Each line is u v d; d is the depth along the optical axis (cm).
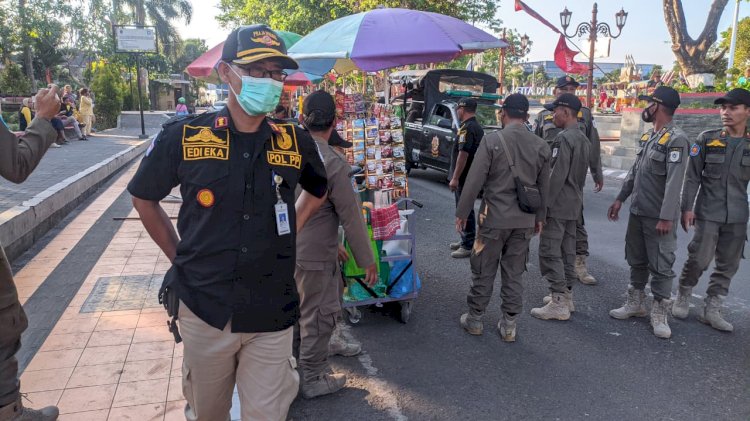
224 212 196
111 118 2823
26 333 394
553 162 459
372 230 423
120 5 4275
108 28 3738
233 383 224
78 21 3244
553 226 465
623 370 386
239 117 202
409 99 1452
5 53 2830
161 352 363
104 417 291
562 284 471
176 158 197
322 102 314
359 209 317
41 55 3403
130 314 424
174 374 336
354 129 495
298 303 219
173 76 5800
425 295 530
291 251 209
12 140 240
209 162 195
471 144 625
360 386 360
